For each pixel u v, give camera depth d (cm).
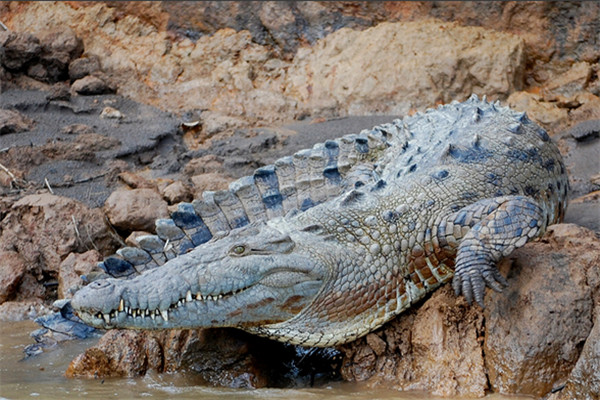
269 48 2100
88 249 1448
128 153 1733
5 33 1978
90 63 2056
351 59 1986
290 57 2084
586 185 1498
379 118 1873
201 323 965
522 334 927
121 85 2053
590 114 1750
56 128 1817
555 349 916
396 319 1043
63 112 1912
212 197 1240
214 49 2084
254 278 965
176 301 947
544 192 1174
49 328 1182
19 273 1370
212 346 1025
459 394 941
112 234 1475
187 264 963
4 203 1483
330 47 2031
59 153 1703
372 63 1945
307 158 1390
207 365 1027
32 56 1998
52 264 1418
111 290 934
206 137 1858
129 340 1044
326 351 1088
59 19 2167
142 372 1035
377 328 1035
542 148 1214
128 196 1479
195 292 952
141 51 2111
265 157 1712
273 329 1000
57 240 1433
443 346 976
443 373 962
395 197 1066
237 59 2077
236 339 1028
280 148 1756
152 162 1759
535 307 935
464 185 1085
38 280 1412
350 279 1005
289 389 989
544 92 1911
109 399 934
